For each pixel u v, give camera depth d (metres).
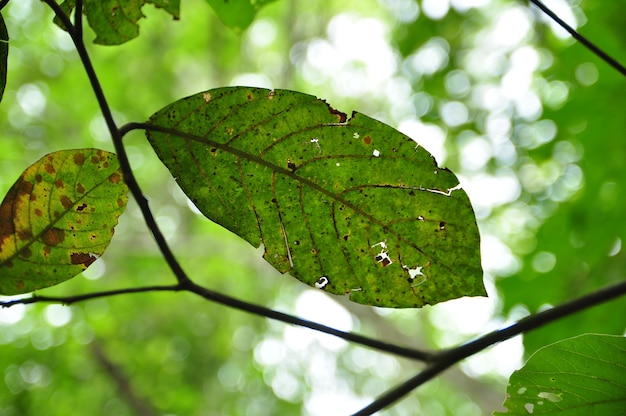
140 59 2.91
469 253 0.40
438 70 1.63
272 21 3.06
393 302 0.40
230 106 0.41
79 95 2.89
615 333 1.10
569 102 1.23
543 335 1.12
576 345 0.44
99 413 2.91
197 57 2.99
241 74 3.12
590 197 1.26
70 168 0.41
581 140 1.24
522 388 0.45
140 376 2.99
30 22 2.65
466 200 0.40
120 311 2.98
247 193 0.41
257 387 3.91
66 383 2.79
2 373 2.57
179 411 2.93
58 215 0.41
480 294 0.40
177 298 3.15
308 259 0.41
